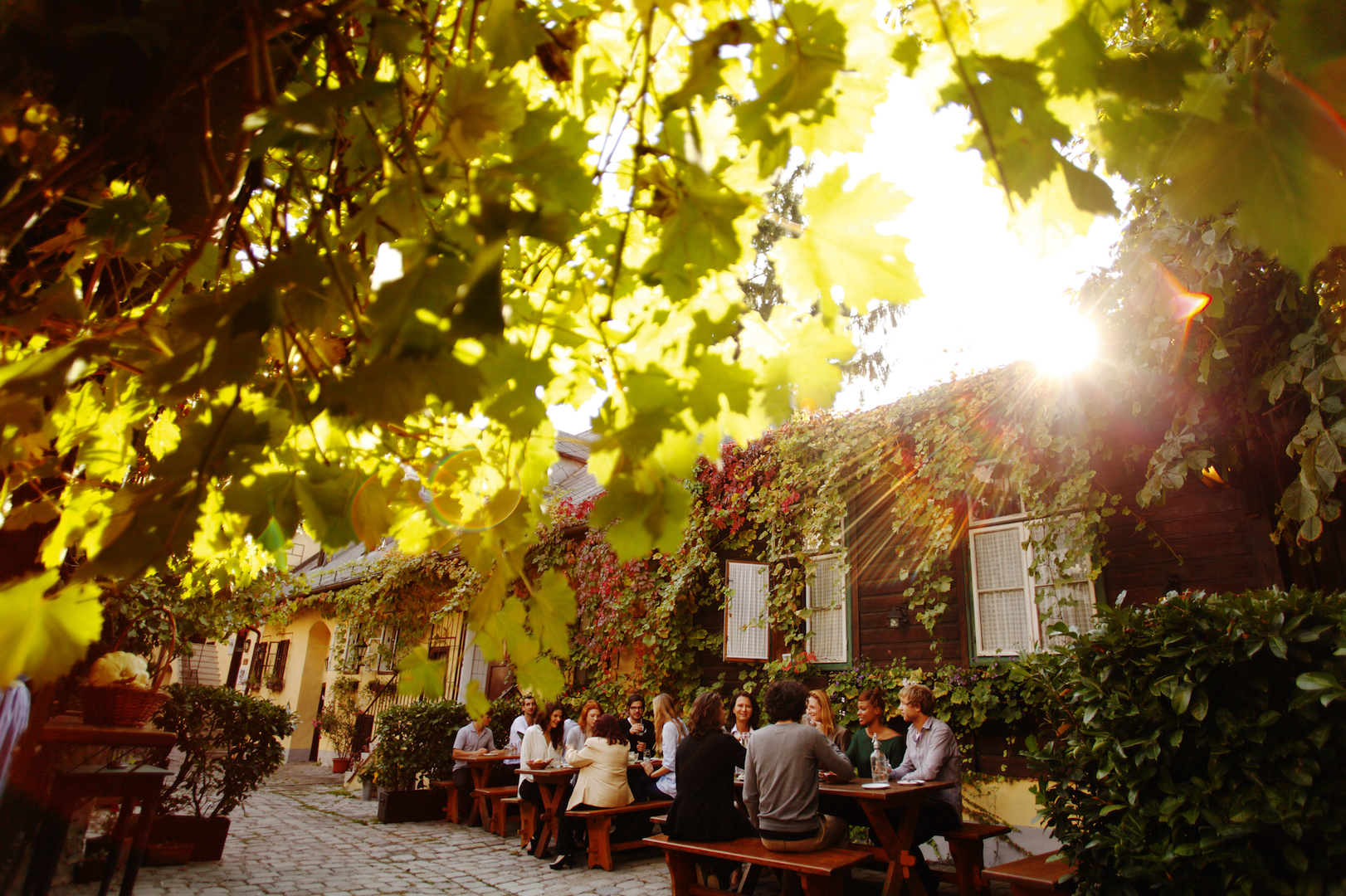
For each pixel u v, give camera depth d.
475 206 0.70
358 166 1.13
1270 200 0.86
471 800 8.52
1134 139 0.90
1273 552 5.04
